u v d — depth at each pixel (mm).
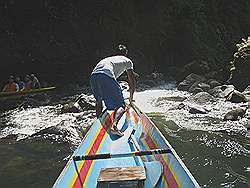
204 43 22812
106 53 21031
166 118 12055
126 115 8211
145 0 22312
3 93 14617
